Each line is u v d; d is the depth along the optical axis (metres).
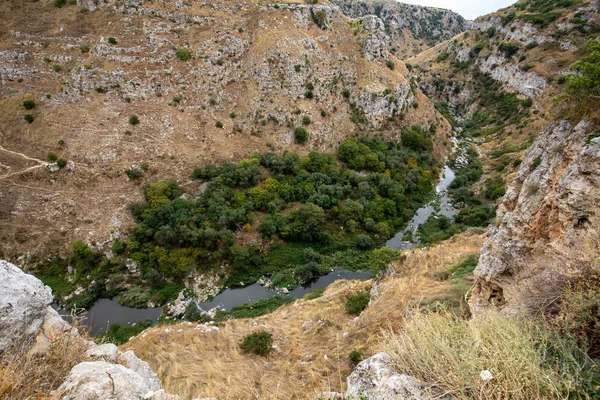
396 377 5.17
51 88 43.19
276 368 15.88
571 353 5.15
